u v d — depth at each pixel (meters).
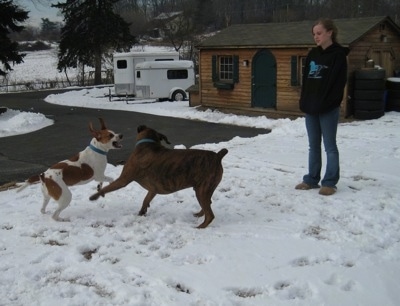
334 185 6.22
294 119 14.84
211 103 18.52
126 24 38.66
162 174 5.08
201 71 18.62
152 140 5.29
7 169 9.30
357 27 14.71
